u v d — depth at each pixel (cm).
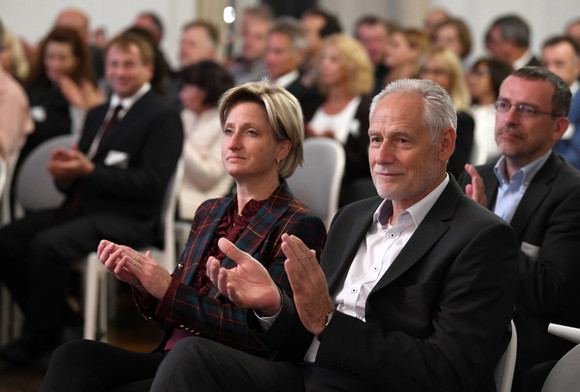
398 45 1080
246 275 380
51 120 939
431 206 386
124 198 727
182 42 1213
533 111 485
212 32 1213
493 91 886
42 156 839
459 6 1712
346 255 404
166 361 361
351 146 837
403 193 379
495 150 873
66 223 712
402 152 378
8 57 1057
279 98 454
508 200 499
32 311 697
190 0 1691
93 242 706
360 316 386
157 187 726
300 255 356
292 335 396
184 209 830
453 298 356
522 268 464
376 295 373
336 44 870
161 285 398
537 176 489
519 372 448
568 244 460
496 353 361
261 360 383
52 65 948
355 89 870
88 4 1616
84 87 960
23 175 840
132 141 735
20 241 741
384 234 399
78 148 777
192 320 395
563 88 491
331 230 424
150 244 750
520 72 497
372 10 1741
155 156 729
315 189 713
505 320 356
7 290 760
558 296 455
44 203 832
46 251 689
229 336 396
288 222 433
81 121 964
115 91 764
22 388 655
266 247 428
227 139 453
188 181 845
